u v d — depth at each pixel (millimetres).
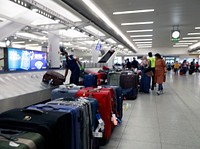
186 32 12711
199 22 9508
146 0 6113
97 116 2486
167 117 4098
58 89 3209
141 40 17094
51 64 8094
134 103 5523
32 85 4340
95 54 14562
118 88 3627
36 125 1501
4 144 1231
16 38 14680
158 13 7719
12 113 1748
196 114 4344
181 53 25453
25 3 4199
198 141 2869
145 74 7520
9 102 3318
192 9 7199
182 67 20641
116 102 3430
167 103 5520
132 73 6641
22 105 3648
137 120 3883
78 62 5594
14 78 4164
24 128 1492
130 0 6062
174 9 7168
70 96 2934
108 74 6617
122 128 3418
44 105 2121
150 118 4023
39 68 5449
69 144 1797
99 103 2672
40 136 1409
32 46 22031
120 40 12211
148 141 2867
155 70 7281
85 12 5168
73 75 5406
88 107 2256
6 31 6234
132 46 20844
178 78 15258
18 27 6496
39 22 7676
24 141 1284
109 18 8516
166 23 9727
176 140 2902
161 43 19922
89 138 2252
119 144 2762
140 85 7676
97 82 6223
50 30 7555
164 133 3188
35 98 4051
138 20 8961
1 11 6430
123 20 8922
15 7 6109
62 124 1674
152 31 12148
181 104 5391
